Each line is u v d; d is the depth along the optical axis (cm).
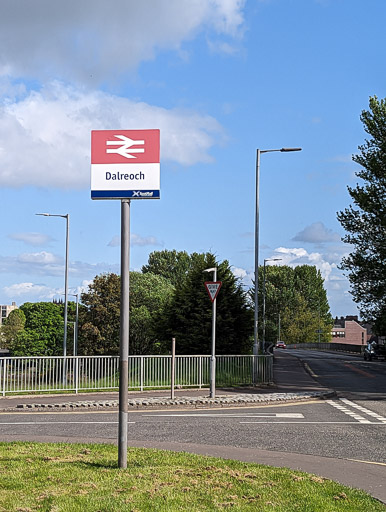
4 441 1236
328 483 847
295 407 1998
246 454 1112
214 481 838
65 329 4322
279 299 13012
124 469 906
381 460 1091
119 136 955
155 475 866
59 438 1302
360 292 5016
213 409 1941
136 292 6738
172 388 2109
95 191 954
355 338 16738
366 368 4688
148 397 2188
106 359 2431
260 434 1388
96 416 1764
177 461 975
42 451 1066
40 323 9531
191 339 4000
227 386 2656
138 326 6009
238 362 2700
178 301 4119
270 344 6041
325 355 7844
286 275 13225
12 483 816
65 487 793
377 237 4919
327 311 13562
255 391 2523
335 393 2441
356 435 1384
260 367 2781
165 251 11200
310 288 13250
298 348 12506
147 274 7494
